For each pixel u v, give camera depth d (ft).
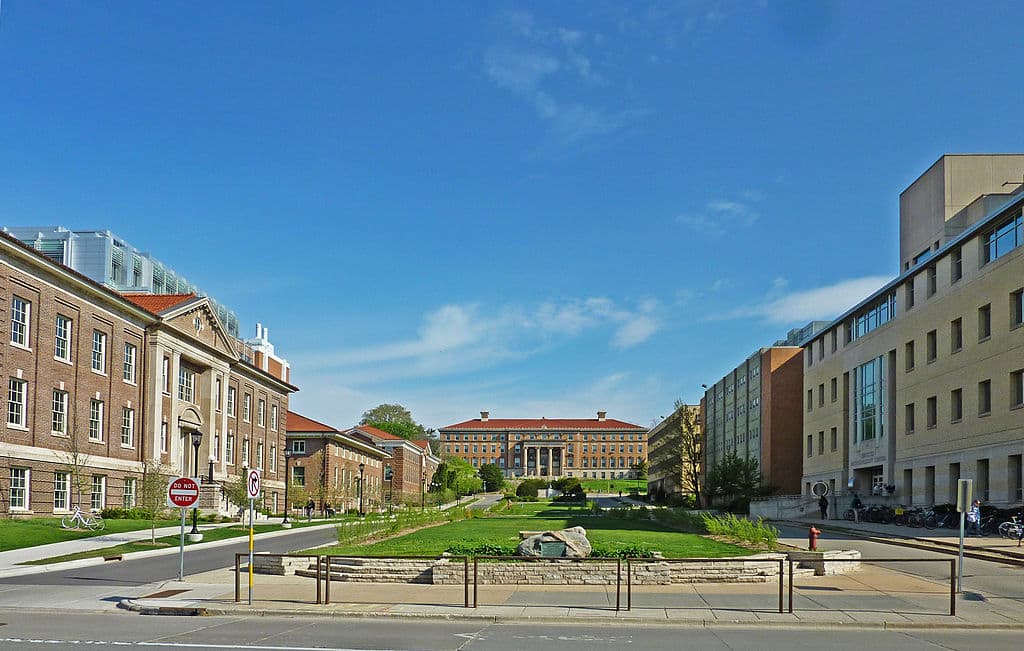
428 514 148.05
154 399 186.80
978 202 194.70
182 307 200.85
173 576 83.20
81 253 271.28
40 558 101.40
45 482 147.84
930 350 182.50
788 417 288.51
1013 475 146.51
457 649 44.78
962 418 165.37
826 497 199.21
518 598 63.62
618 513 205.67
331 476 299.58
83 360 162.50
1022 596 66.95
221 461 223.92
